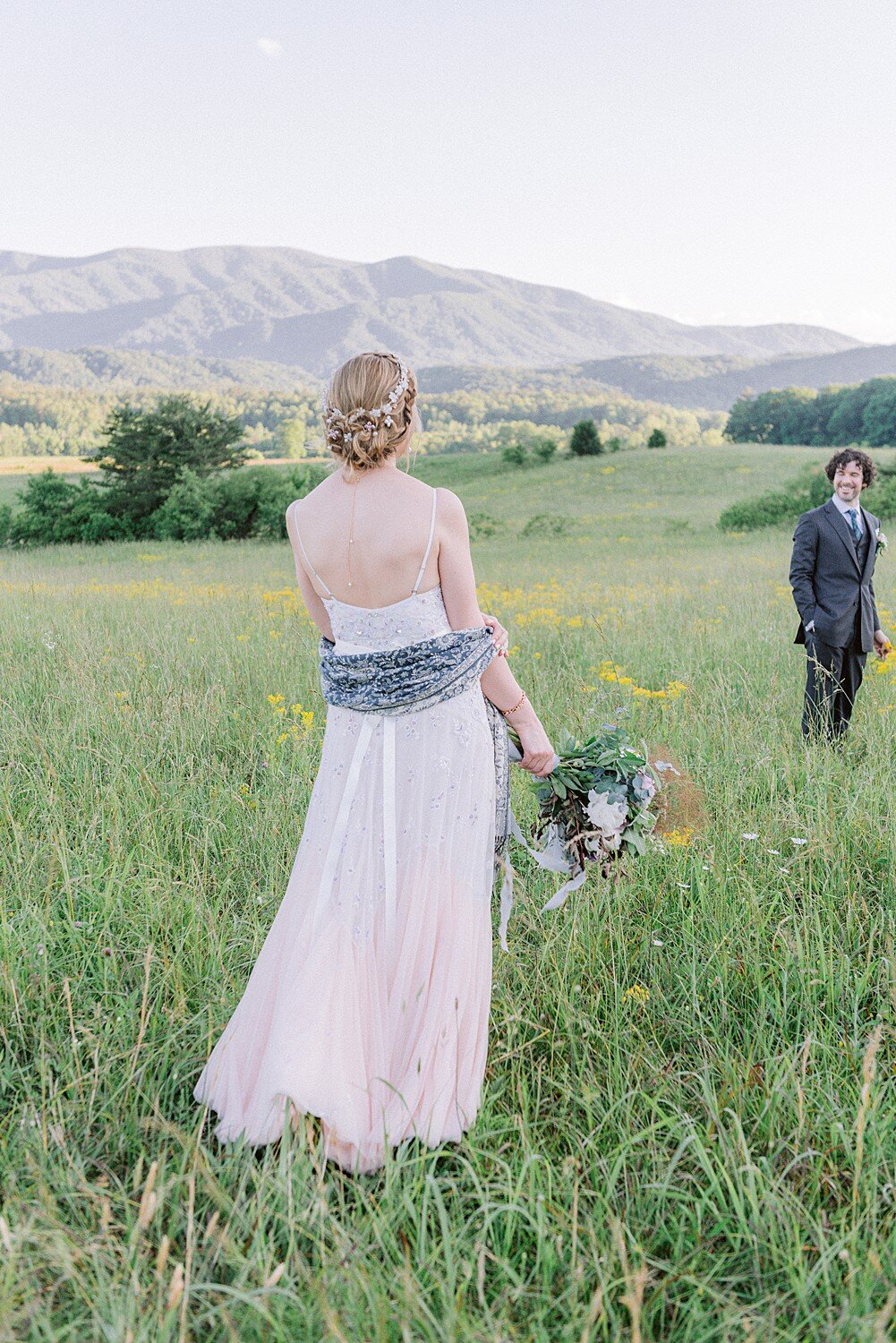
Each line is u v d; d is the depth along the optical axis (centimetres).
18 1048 254
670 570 1700
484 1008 229
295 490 3528
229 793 408
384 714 223
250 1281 179
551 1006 267
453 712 225
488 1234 191
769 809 384
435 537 216
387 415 213
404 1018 220
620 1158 200
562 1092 235
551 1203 190
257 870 350
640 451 6406
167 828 374
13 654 698
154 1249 188
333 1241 182
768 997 268
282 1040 210
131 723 494
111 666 627
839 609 505
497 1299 173
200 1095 232
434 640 220
